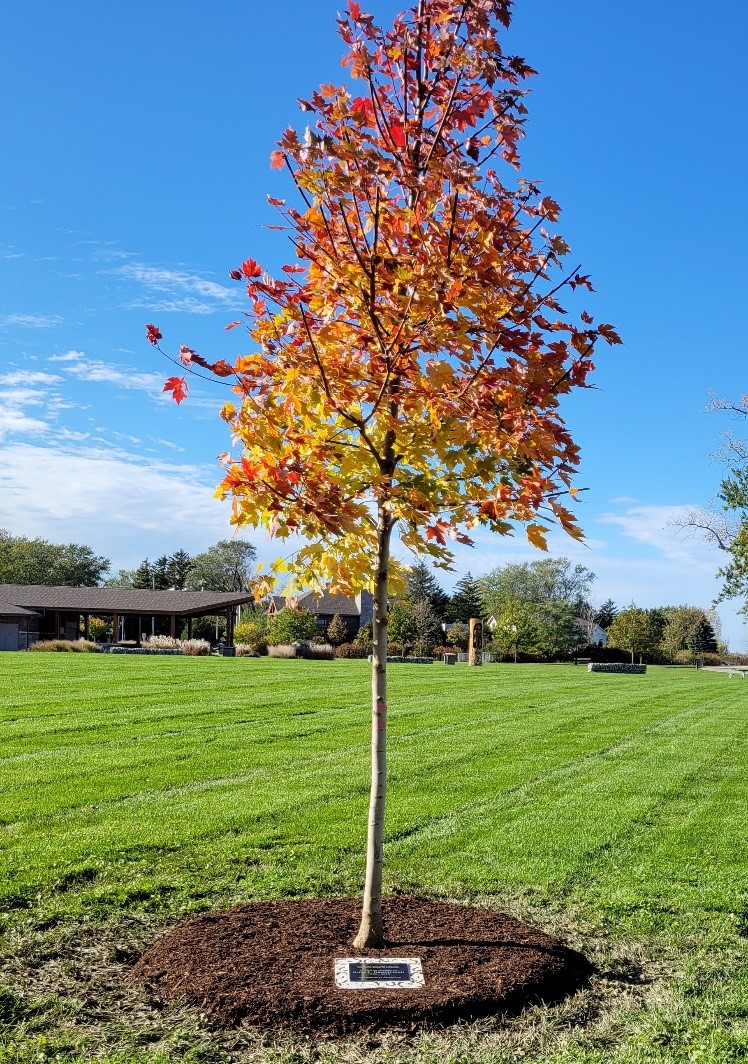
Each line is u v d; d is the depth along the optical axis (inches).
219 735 574.9
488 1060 162.4
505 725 673.0
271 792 408.2
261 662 1321.4
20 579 3284.9
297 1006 175.9
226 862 292.5
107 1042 166.7
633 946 227.0
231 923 220.2
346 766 480.4
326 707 738.8
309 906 235.8
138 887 263.1
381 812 211.2
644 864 303.3
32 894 257.0
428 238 202.4
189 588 3545.8
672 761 523.8
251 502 209.2
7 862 285.1
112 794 395.5
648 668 2049.7
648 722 714.2
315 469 204.4
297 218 210.8
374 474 214.7
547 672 1397.6
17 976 196.9
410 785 437.1
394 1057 162.7
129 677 940.0
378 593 219.6
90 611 1963.6
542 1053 166.1
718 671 1899.6
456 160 197.0
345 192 203.9
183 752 508.4
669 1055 166.1
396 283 208.7
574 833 345.1
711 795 424.5
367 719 671.1
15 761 468.4
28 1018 176.7
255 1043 167.2
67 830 331.6
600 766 502.9
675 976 207.5
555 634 2277.3
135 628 2539.4
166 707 698.8
